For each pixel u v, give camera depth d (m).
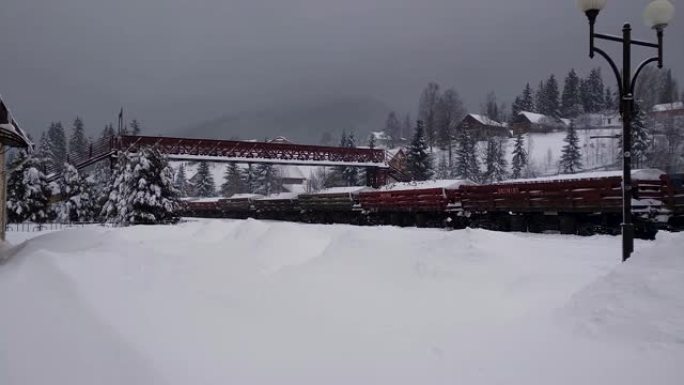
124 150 35.44
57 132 107.62
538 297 6.82
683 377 4.08
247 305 7.09
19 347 5.35
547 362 4.68
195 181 91.38
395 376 4.60
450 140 71.75
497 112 92.00
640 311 5.01
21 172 37.72
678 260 5.30
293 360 4.99
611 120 80.12
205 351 5.19
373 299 7.33
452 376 4.56
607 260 9.78
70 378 4.59
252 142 43.22
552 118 87.81
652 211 16.08
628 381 4.18
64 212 42.47
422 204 26.50
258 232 13.11
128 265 10.09
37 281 8.46
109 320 6.20
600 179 17.12
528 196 20.02
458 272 8.00
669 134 52.47
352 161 48.44
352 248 9.86
